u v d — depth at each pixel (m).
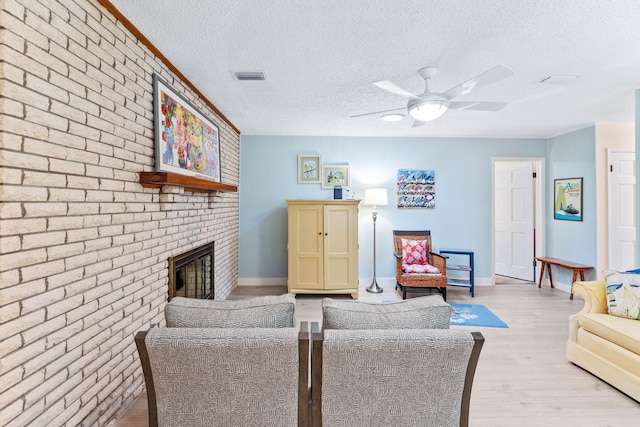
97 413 1.62
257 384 1.22
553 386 2.19
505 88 2.88
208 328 1.24
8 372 1.13
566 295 4.38
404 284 4.12
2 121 1.12
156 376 1.20
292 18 1.80
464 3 1.67
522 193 5.27
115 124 1.74
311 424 1.28
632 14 1.75
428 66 2.41
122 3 1.67
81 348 1.50
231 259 4.41
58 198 1.35
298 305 3.96
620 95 3.08
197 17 1.79
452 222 4.93
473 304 3.98
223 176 3.87
